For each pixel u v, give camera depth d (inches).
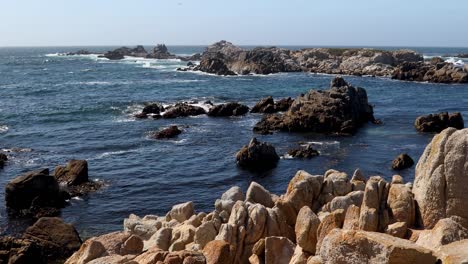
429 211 516.1
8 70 6190.9
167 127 2421.3
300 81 4820.4
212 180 1584.6
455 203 498.3
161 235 682.2
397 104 3272.6
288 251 558.6
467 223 490.9
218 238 615.5
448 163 505.4
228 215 689.0
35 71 6028.5
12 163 1745.8
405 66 5162.4
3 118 2625.5
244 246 616.4
